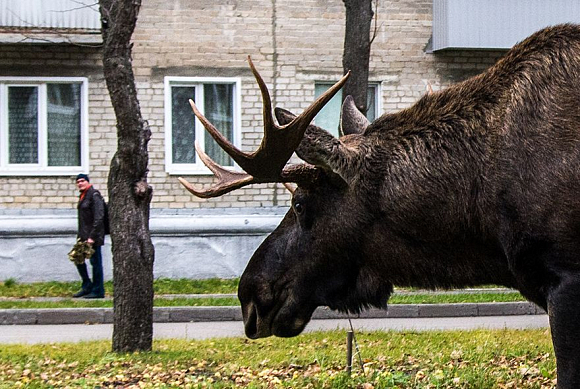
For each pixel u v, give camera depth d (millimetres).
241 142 24391
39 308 19125
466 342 13523
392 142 7523
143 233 12750
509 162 6996
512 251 7008
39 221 23641
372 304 7891
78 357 12719
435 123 7426
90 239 20969
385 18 24688
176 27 24109
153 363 11922
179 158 24438
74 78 23906
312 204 7793
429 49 24812
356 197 7559
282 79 24453
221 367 11602
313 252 7867
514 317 19219
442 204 7281
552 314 6820
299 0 24391
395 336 14477
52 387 10383
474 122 7266
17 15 22812
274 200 24609
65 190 24156
